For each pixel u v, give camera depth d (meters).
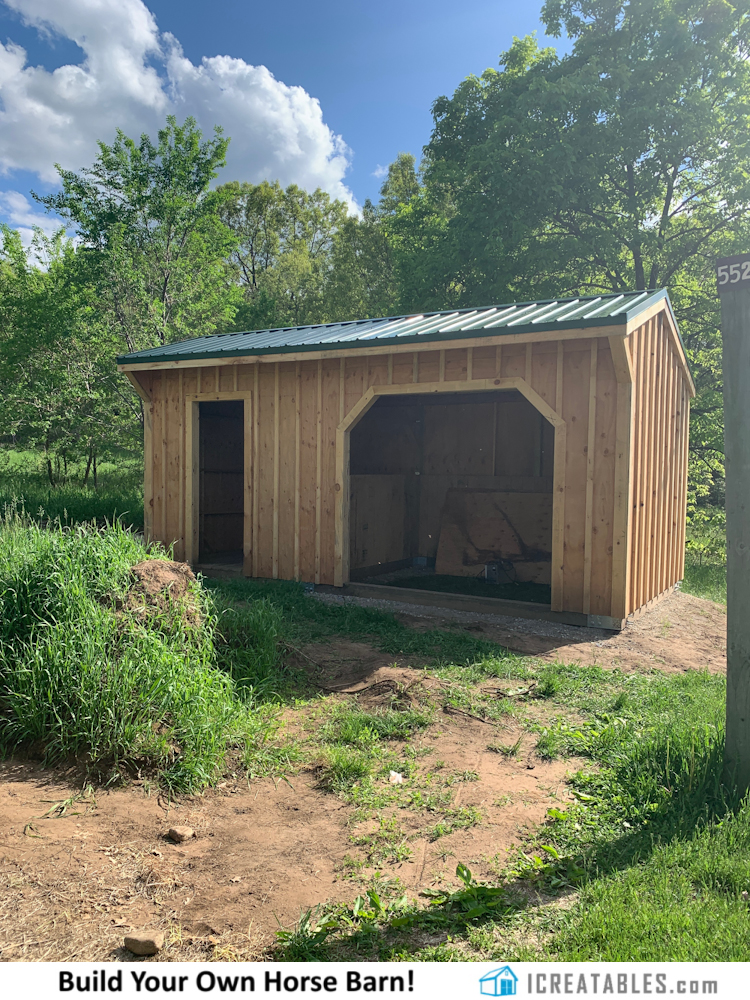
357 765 4.05
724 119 16.25
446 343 7.88
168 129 19.20
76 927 2.61
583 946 2.48
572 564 7.69
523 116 17.23
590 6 18.22
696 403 17.20
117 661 4.23
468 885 2.90
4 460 19.69
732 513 3.76
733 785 3.71
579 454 7.59
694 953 2.39
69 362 18.44
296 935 2.57
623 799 3.73
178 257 20.02
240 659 5.47
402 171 37.97
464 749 4.48
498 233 17.52
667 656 6.89
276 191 51.00
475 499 11.90
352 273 37.50
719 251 17.14
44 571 4.81
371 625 7.29
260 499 9.91
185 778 3.83
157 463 10.97
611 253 17.17
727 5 15.95
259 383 9.87
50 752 3.94
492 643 6.82
